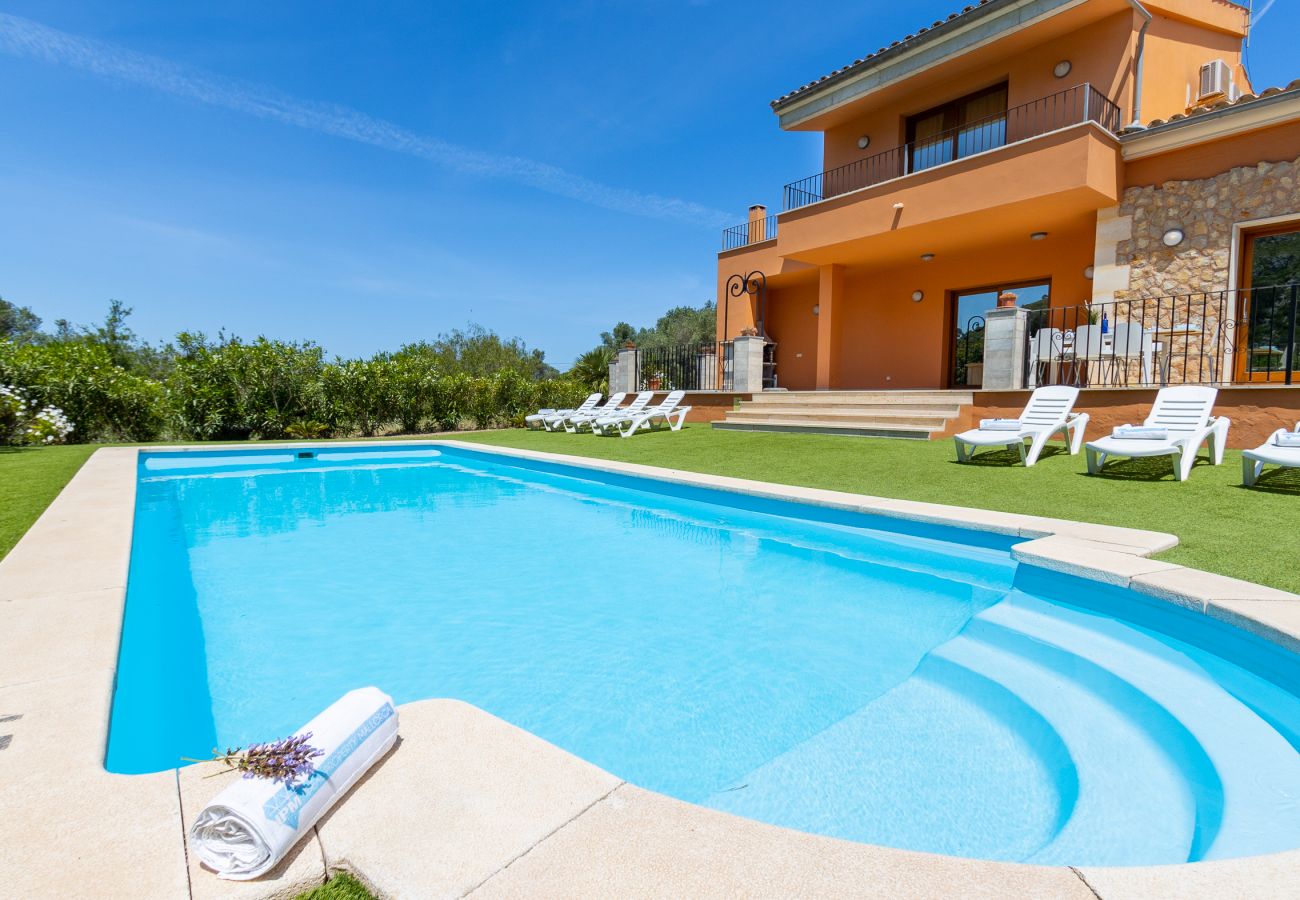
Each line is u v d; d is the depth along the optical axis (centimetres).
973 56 1160
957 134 1277
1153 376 945
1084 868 133
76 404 1339
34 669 233
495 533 644
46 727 192
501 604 431
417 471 1140
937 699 287
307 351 1636
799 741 255
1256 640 279
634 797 158
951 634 364
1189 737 244
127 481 716
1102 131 930
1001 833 193
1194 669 302
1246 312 898
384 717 175
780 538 612
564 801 156
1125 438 645
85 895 124
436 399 1845
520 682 316
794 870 132
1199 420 638
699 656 343
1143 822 194
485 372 3588
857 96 1312
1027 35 1093
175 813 152
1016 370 943
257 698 302
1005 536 467
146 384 1477
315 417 1634
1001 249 1262
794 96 1403
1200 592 313
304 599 445
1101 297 1005
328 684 316
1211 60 1170
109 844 140
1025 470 699
